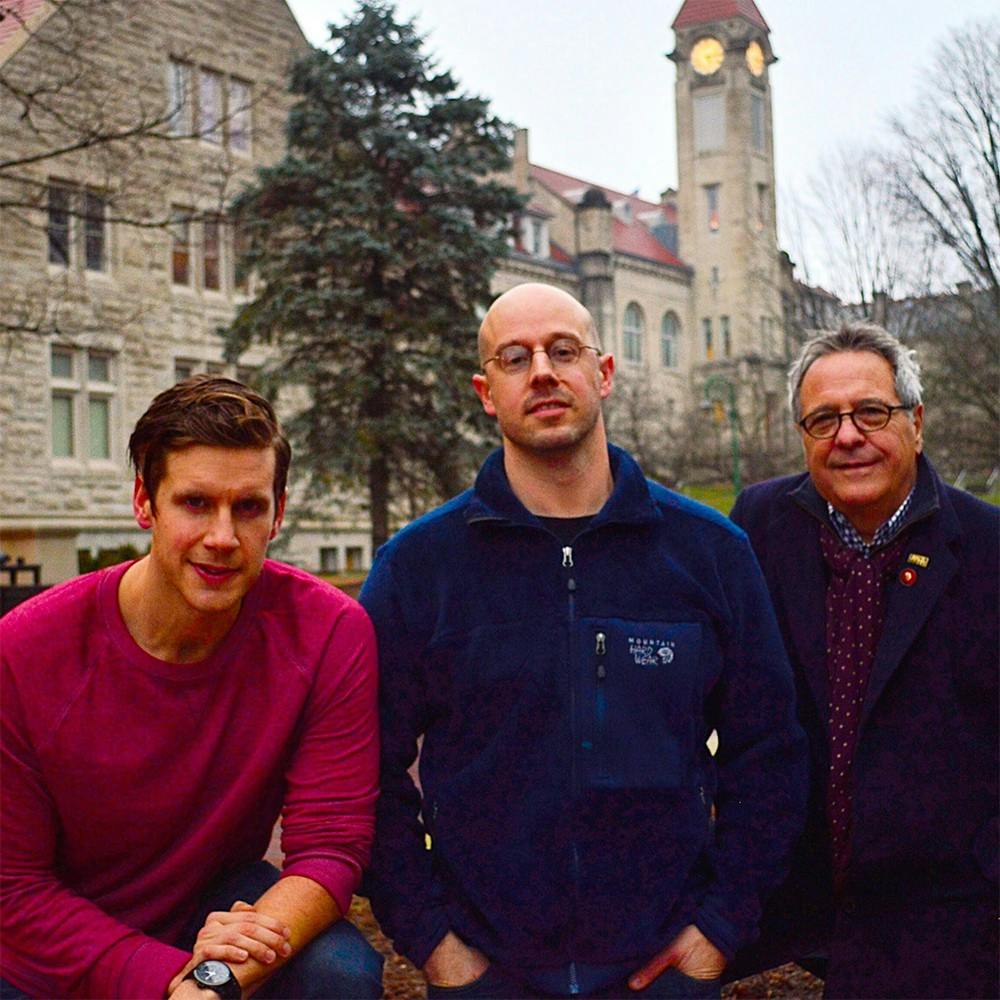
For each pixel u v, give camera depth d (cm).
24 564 1873
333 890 311
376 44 2052
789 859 365
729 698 343
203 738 310
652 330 6162
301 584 333
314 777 320
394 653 338
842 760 367
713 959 325
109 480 2539
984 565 362
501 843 323
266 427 303
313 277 2028
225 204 2222
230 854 325
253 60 2789
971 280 2236
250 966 291
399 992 457
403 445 2019
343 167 2011
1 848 304
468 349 2033
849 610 372
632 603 333
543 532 334
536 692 324
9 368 2334
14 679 302
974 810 357
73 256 2458
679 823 326
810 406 367
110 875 315
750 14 6644
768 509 396
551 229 5831
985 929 352
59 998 305
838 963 363
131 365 2583
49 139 1817
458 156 2072
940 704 358
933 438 2416
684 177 6588
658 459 3919
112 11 1424
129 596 308
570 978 319
